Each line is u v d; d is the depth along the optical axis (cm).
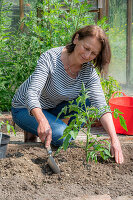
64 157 232
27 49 404
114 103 343
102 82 377
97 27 226
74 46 241
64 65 248
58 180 201
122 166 223
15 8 525
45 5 402
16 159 220
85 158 232
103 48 230
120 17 581
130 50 598
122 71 605
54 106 279
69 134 205
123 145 264
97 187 193
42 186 192
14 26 530
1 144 223
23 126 277
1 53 402
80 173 210
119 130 328
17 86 405
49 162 207
